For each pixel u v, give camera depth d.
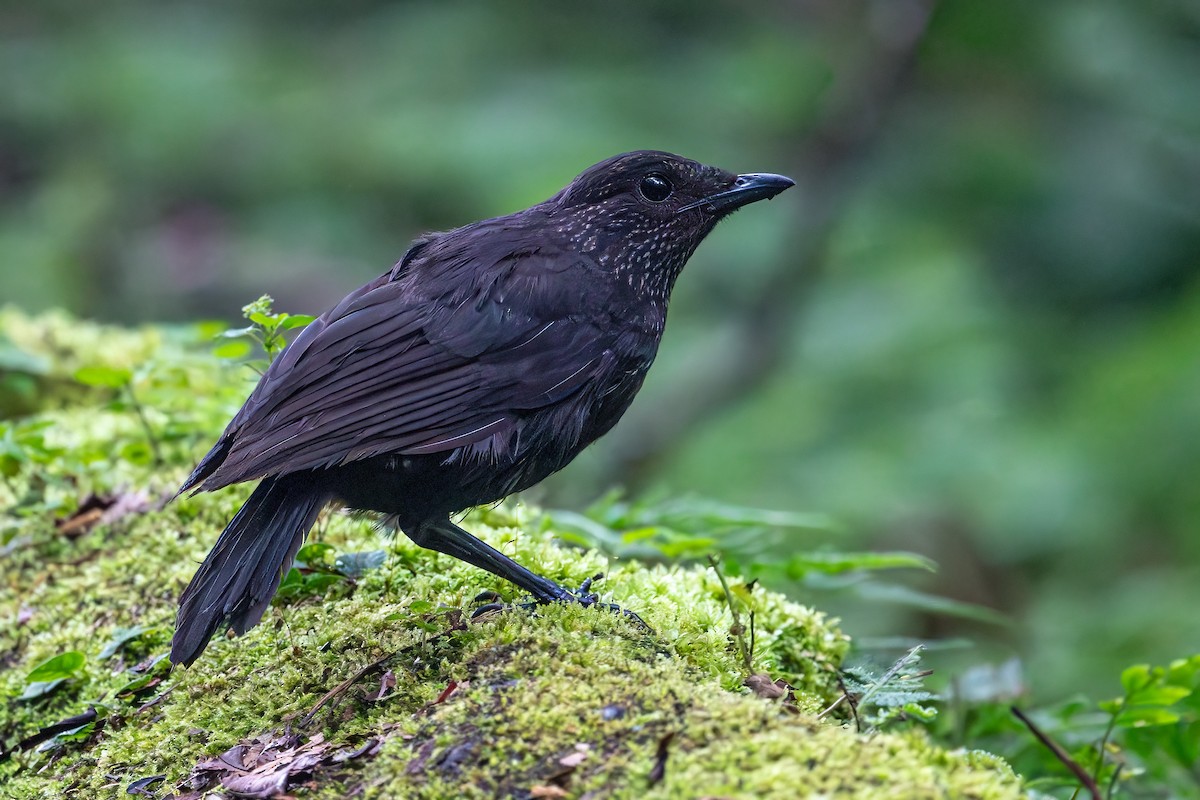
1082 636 11.83
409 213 20.36
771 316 15.84
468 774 4.92
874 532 13.82
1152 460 14.21
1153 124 17.73
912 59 16.25
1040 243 17.58
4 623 7.21
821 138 16.25
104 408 9.48
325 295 19.22
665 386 15.91
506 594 6.64
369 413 6.06
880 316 16.25
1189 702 7.22
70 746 6.23
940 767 4.67
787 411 15.30
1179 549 13.43
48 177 21.56
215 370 9.91
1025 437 14.60
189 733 5.90
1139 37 17.77
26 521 7.93
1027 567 13.80
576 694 5.18
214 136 21.47
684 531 8.38
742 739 4.79
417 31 22.61
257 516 5.95
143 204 20.83
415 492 6.26
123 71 22.44
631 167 6.96
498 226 6.83
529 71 21.61
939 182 17.94
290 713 5.82
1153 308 17.08
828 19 19.33
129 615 7.08
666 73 20.83
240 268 19.56
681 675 5.35
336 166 20.88
